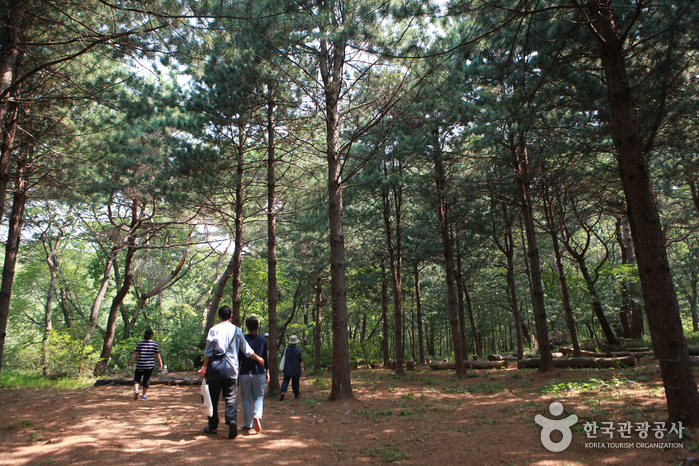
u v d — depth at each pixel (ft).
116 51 23.15
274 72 28.76
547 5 22.66
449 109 30.73
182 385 37.52
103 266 85.35
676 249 100.12
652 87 25.17
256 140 37.91
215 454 15.39
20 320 93.20
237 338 19.24
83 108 32.99
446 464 13.79
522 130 30.35
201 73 23.25
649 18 22.48
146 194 40.75
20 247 70.13
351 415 23.40
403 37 25.38
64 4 22.74
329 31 24.16
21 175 34.58
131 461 14.43
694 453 12.10
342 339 28.84
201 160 33.30
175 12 20.17
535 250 37.86
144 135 36.91
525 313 105.29
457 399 27.14
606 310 71.61
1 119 22.61
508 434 16.84
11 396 28.22
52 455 15.05
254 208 48.52
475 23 22.86
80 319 94.63
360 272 70.38
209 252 82.23
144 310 69.46
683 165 35.83
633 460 12.54
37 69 21.53
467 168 44.88
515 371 40.47
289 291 87.35
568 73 25.40
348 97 33.09
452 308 41.81
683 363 14.71
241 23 23.62
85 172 38.86
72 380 43.88
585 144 30.73
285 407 26.89
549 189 45.27
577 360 36.11
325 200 43.98
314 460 14.76
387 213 49.49
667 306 15.14
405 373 47.50
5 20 22.72
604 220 83.46
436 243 59.06
